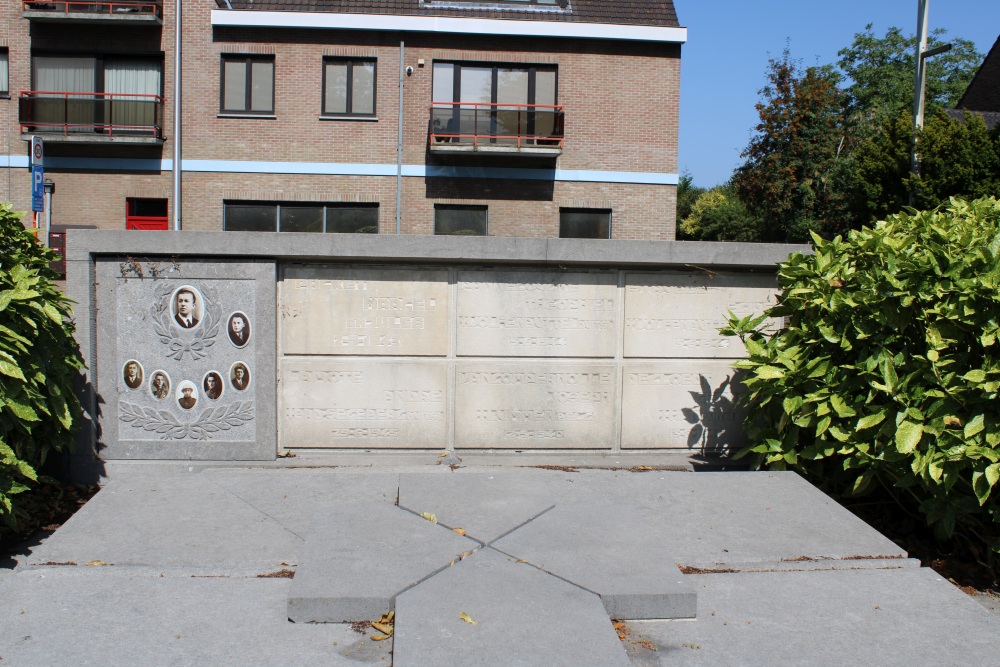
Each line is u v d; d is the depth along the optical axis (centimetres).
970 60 4984
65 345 590
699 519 510
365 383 657
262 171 2222
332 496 541
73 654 352
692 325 682
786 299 605
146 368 635
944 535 503
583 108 2267
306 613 382
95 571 432
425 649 339
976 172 1831
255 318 636
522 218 2277
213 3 2211
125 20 2164
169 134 2222
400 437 662
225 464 636
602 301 673
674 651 367
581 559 430
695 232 5094
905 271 534
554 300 669
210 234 622
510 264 662
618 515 497
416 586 395
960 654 368
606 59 2262
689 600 394
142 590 414
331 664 349
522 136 2239
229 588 418
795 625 393
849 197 2794
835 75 3697
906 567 459
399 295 657
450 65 2248
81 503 586
